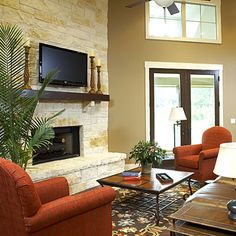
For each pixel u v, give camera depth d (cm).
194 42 661
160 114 645
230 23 685
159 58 638
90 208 216
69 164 448
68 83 479
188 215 201
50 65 448
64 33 488
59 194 268
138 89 625
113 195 232
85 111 528
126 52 616
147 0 474
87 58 522
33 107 319
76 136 528
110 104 603
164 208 364
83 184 454
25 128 317
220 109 678
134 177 353
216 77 676
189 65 656
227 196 239
